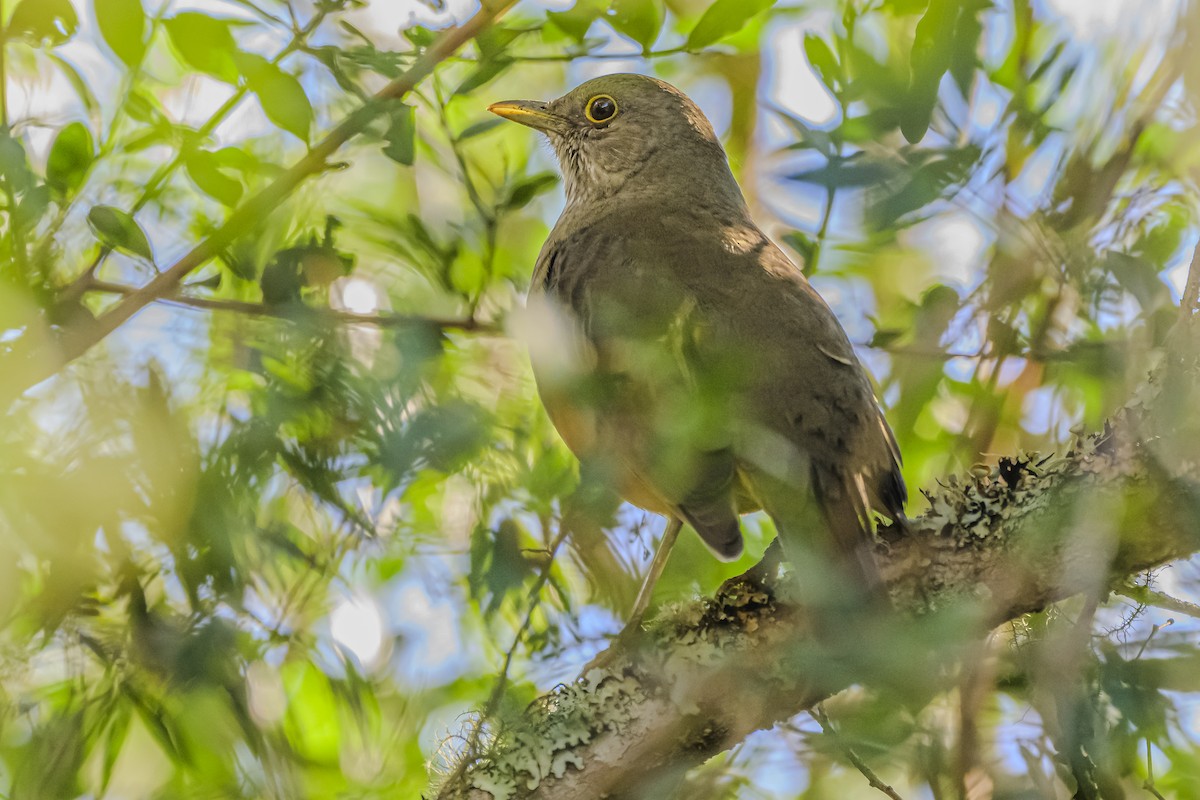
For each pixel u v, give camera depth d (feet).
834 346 28.12
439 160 27.17
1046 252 25.18
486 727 22.16
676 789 22.52
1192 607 22.90
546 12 26.03
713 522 24.75
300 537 23.04
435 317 20.99
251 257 22.07
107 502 18.40
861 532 23.54
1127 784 23.79
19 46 24.09
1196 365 20.65
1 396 19.52
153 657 20.53
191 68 22.63
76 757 20.95
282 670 25.80
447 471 18.38
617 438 23.13
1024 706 24.85
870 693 21.22
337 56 22.81
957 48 19.31
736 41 27.68
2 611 18.69
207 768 22.57
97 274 23.66
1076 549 21.07
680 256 30.22
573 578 25.38
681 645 22.34
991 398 26.63
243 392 20.95
